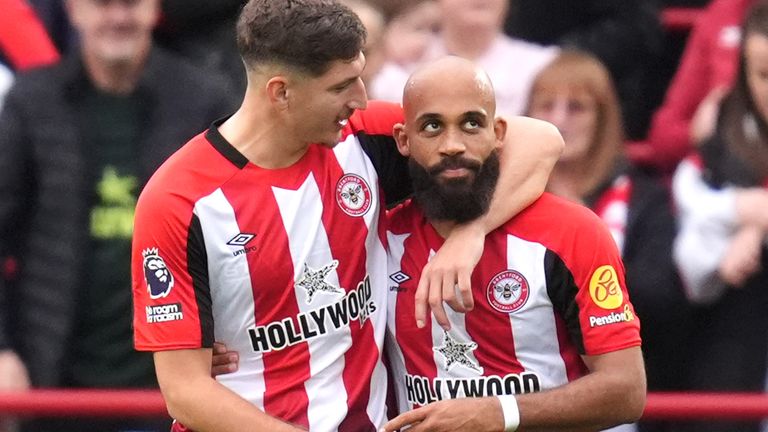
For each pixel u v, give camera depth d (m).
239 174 15.09
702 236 21.02
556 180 21.19
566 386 15.08
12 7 23.08
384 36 23.23
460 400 14.94
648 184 21.69
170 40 22.73
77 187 20.66
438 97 14.77
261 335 15.22
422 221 15.62
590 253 15.20
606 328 15.16
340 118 14.86
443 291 14.84
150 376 20.80
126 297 20.69
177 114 20.89
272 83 14.75
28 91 20.80
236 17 22.69
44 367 20.39
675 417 19.19
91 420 20.45
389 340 15.77
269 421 14.74
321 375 15.33
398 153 15.65
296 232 15.12
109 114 20.86
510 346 15.38
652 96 24.69
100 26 20.67
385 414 15.73
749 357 20.98
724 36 23.42
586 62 21.27
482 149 14.90
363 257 15.39
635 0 24.31
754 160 21.27
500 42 23.16
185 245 14.97
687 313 21.28
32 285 20.58
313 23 14.55
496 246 15.34
